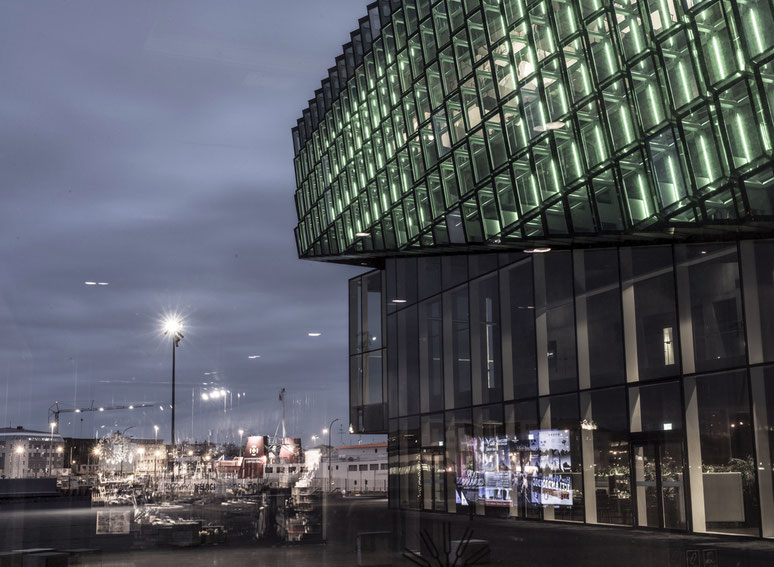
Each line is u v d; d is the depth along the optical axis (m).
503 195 22.70
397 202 27.02
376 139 27.58
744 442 18.78
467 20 22.89
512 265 26.53
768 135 15.21
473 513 25.55
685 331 20.61
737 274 19.25
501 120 22.00
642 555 15.95
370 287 28.92
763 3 14.46
